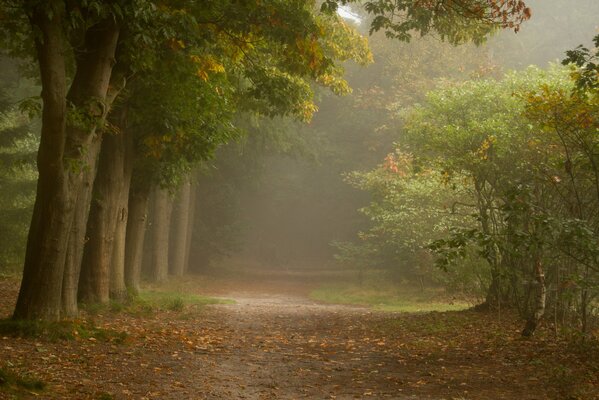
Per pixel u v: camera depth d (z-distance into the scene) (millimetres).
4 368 7539
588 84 10602
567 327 12570
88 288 15633
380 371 9422
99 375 8070
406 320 16062
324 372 9344
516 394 7738
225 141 15984
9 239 22312
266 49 15883
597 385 8102
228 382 8344
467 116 16938
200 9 12227
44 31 9914
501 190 15664
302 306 22344
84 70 11508
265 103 18531
